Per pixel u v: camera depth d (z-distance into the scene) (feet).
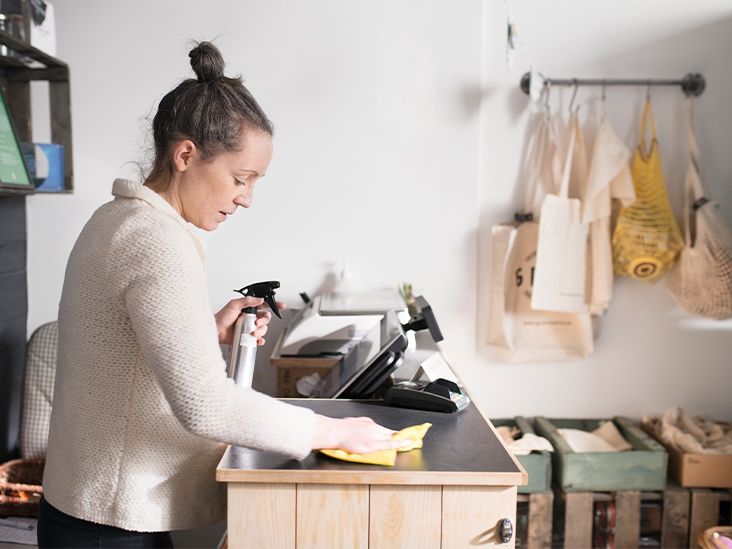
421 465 4.06
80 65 8.47
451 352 8.81
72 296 3.93
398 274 8.70
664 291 8.87
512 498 4.00
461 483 3.94
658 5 8.58
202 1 8.43
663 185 8.35
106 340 3.82
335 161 8.59
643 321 8.91
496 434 4.65
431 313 5.84
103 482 3.92
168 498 4.04
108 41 8.45
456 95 8.52
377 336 6.03
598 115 8.59
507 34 7.90
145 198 3.93
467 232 8.66
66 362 4.01
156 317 3.55
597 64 8.63
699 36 8.61
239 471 3.93
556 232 8.17
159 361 3.52
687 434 8.32
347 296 7.94
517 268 8.57
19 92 7.96
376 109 8.54
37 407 7.85
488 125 8.67
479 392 8.93
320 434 3.94
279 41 8.46
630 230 8.21
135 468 3.94
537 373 8.93
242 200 4.18
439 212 8.64
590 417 8.98
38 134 8.50
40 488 7.08
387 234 8.66
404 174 8.60
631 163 8.59
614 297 8.88
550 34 8.61
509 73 8.61
